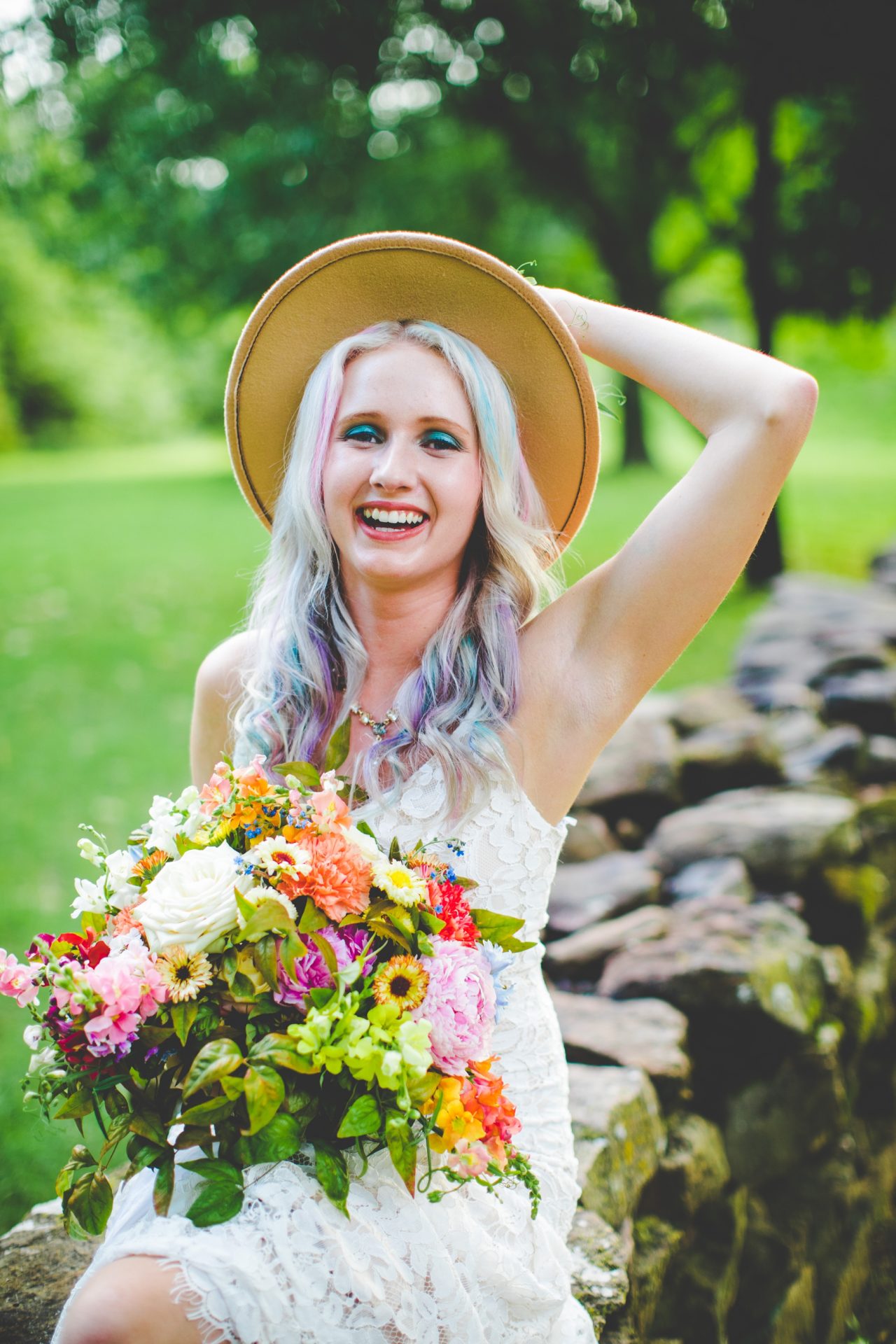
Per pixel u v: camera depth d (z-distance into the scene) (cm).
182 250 1345
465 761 158
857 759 426
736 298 1619
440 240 167
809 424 160
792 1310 252
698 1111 256
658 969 270
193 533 1437
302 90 1027
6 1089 308
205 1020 129
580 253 1867
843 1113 280
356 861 134
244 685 187
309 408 175
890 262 967
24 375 2919
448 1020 130
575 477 190
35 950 137
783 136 1168
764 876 334
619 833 367
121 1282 119
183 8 945
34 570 1163
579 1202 200
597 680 166
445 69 1041
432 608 176
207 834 144
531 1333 146
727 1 819
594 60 984
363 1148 131
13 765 585
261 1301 121
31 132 1245
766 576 1022
